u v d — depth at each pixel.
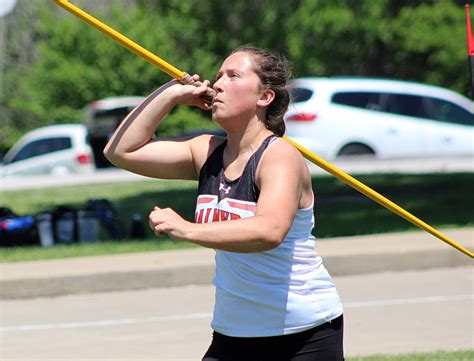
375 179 58.34
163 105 13.20
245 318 12.14
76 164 79.75
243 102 12.12
